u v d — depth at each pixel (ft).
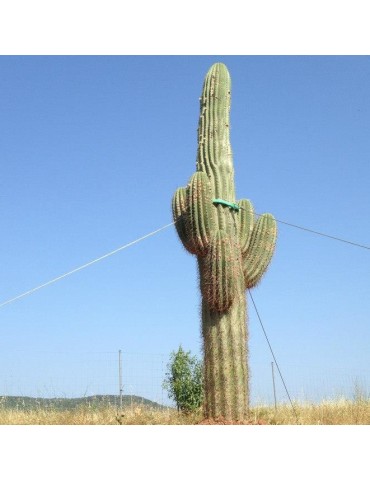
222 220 29.04
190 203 28.86
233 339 28.07
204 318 28.89
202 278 29.17
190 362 42.70
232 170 30.60
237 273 28.66
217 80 31.50
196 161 31.22
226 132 31.01
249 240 30.40
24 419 31.65
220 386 27.84
